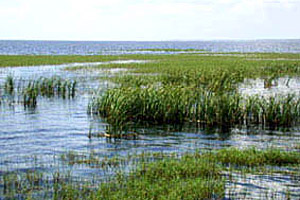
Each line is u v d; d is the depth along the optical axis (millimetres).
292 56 56125
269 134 13172
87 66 36969
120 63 40281
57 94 21312
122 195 7133
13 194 7375
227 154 9883
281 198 7270
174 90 16219
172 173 8414
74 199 7066
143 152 10492
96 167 9141
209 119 14648
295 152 10289
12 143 11750
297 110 15164
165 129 13930
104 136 12781
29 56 52781
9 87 22250
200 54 67625
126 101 15086
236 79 26188
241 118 14750
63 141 12078
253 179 8289
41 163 9578
